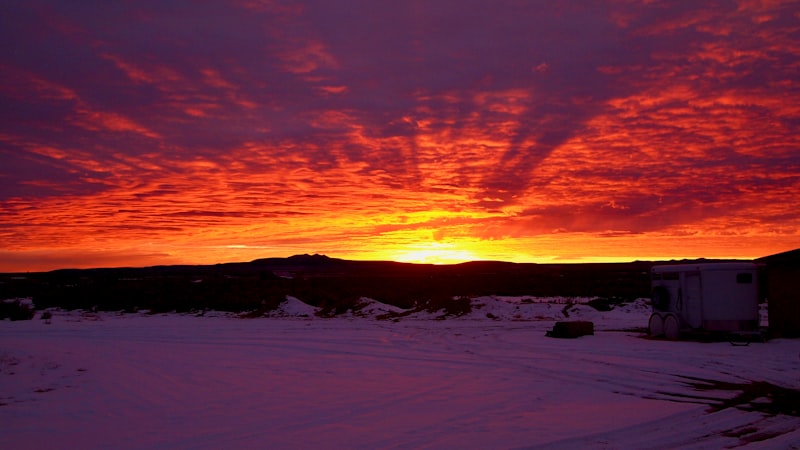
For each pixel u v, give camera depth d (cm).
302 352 2102
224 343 2392
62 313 4575
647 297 5131
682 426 1033
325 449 913
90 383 1491
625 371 1642
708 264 2331
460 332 2834
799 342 2267
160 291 5400
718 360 1823
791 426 1029
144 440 984
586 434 983
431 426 1049
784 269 2447
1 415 1166
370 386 1448
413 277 11106
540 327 3091
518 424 1056
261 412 1177
